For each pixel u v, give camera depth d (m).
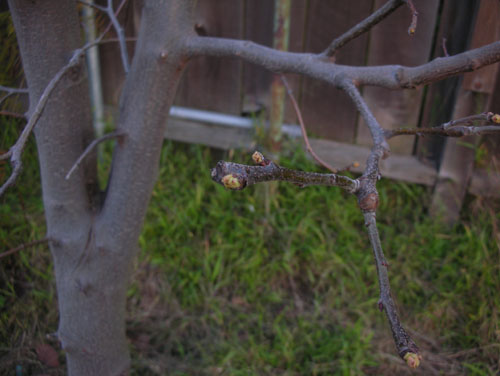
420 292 2.40
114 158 1.53
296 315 2.35
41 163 1.45
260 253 2.50
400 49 2.42
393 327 0.69
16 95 1.54
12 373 1.88
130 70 1.44
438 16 2.30
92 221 1.57
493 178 2.48
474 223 2.50
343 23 2.47
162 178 2.78
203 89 2.89
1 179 1.52
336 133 2.75
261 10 2.60
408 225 2.61
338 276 2.42
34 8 1.21
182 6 1.33
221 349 2.21
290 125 2.81
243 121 2.82
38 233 2.33
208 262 2.50
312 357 2.13
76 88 1.37
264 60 1.31
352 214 2.59
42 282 2.23
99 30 1.88
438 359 2.16
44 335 2.05
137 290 2.43
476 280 2.32
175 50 1.36
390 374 2.12
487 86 2.27
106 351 1.71
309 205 2.60
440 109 2.48
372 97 2.59
